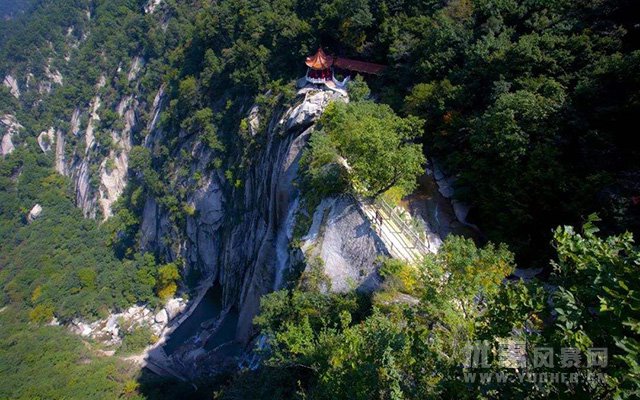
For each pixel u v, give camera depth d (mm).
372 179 23609
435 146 29031
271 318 23594
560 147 22078
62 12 122562
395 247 22953
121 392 41625
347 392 11820
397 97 34188
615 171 20328
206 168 54781
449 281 14852
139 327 53406
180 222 58406
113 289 59312
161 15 90062
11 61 115875
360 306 21453
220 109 54688
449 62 31625
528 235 22297
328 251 25219
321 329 20016
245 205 46562
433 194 27859
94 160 88188
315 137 27266
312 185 27781
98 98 97188
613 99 21672
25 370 46781
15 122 106375
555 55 25328
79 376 44406
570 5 28516
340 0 41312
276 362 19391
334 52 44094
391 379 10977
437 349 11969
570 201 20891
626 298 6781
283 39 45344
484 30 31188
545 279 21016
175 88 67438
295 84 42125
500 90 25797
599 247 8281
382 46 39688
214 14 59938
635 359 6312
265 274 37031
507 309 9102
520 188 22172
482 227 25172
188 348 47906
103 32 102375
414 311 14625
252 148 44938
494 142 23359
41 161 99438
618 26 25328
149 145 73312
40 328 57281
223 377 37500
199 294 54906
